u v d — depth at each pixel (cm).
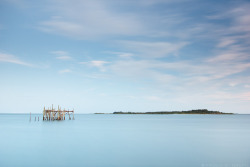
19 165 2283
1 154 2777
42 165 2291
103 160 2481
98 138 4184
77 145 3391
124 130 5769
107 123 9056
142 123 9188
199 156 2652
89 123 8856
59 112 10206
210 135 4681
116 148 3147
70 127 6619
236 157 2595
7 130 5622
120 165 2278
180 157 2600
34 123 8331
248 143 3616
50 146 3316
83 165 2288
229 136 4516
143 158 2566
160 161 2423
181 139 4066
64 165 2288
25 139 4028
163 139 4050
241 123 9231
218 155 2694
